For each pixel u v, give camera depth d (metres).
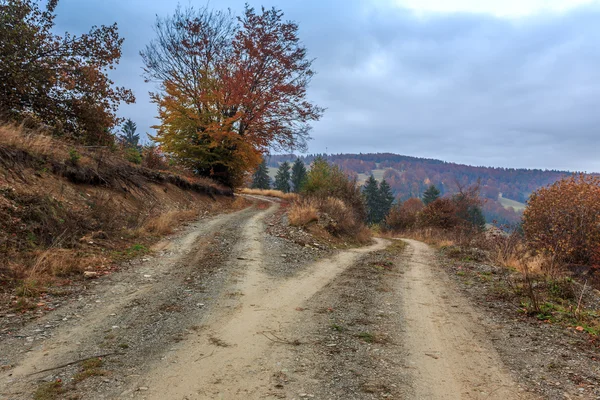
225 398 2.95
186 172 24.06
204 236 11.48
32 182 8.89
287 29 26.05
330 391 3.15
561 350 4.41
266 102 25.34
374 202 80.88
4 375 3.11
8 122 10.34
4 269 5.62
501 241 13.38
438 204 36.56
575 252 12.80
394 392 3.20
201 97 24.03
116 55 13.83
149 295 5.70
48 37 12.73
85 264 6.82
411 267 10.47
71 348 3.73
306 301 6.08
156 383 3.12
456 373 3.66
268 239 12.30
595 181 13.92
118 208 11.30
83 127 14.20
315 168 31.98
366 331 4.80
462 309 6.20
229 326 4.64
